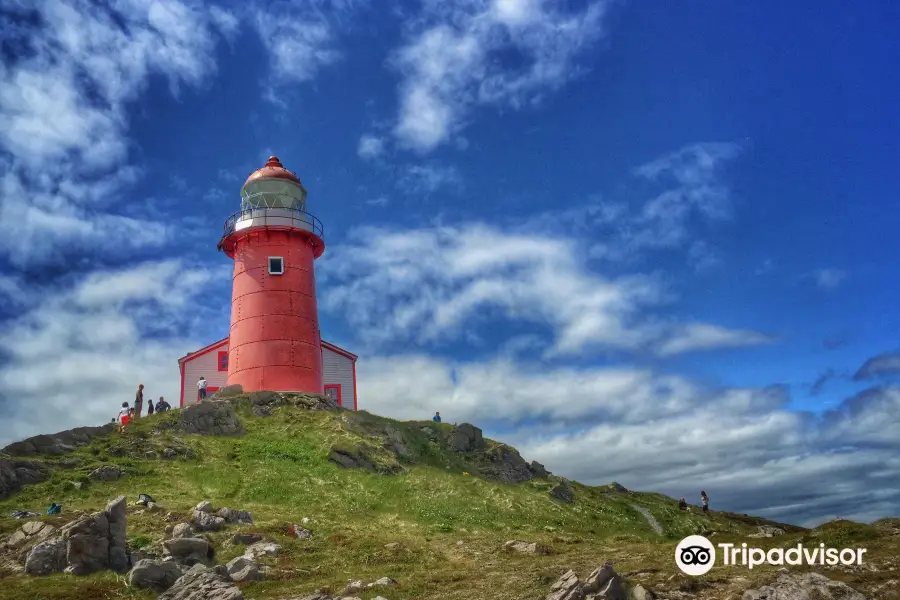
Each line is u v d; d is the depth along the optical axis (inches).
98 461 1590.8
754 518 2086.6
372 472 1798.7
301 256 2448.3
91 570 893.2
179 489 1508.4
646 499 2149.4
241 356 2308.1
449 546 1280.8
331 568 1050.1
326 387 2645.2
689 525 1876.2
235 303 2404.0
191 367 2566.4
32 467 1480.1
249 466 1707.7
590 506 1935.3
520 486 1993.1
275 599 835.4
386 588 892.6
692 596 759.1
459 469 2018.9
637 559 1023.0
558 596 748.0
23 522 1082.1
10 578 853.2
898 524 1000.9
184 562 975.6
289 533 1231.5
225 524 1210.6
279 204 2491.4
